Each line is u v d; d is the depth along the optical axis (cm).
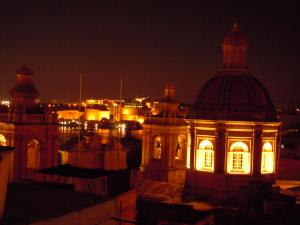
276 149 4169
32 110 4941
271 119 4062
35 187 1574
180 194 4103
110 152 5562
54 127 5000
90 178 2950
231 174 3938
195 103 4275
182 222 2825
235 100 4050
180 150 5747
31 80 5066
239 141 3975
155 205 3366
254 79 4278
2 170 1151
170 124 5594
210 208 3516
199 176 4075
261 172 4016
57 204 1338
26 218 1174
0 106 5128
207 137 4078
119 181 2886
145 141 5747
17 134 4731
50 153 4959
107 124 7950
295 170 4950
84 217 1318
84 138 5559
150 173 5566
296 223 2475
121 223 2495
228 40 4297
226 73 4272
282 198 2738
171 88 5803
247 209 2783
